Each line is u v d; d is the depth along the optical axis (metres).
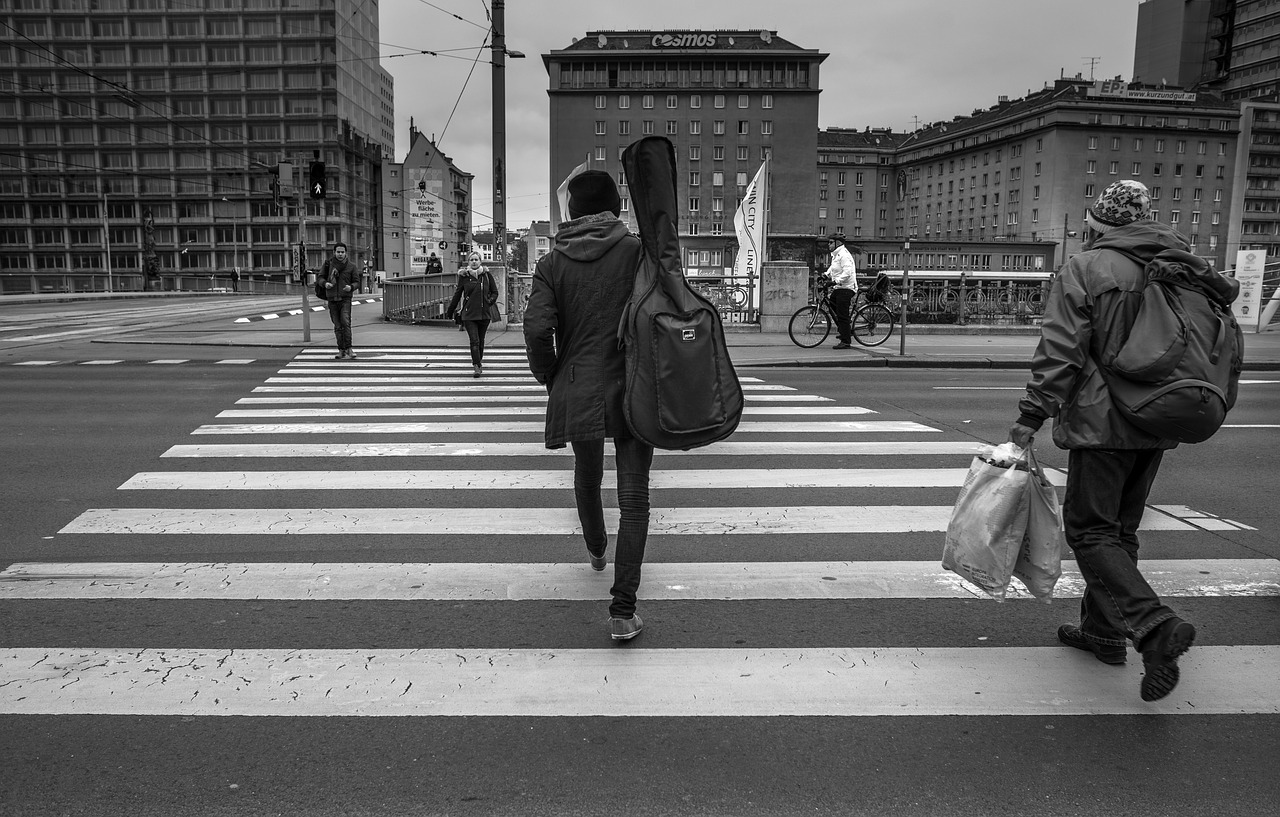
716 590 4.16
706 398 3.44
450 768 2.66
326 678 3.22
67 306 32.88
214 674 3.25
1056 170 102.62
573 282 3.57
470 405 9.73
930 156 126.12
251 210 109.44
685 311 3.45
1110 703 3.09
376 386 11.27
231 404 9.73
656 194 3.46
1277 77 131.62
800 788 2.57
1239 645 3.56
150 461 6.83
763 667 3.35
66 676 3.22
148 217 92.94
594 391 3.53
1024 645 3.57
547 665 3.35
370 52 123.06
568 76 96.00
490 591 4.12
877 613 3.90
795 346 16.64
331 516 5.34
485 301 12.10
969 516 3.35
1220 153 105.75
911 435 8.05
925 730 2.90
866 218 133.00
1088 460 3.13
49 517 5.27
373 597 4.04
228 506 5.55
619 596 3.53
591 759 2.71
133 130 108.44
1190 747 2.81
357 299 42.28
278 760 2.69
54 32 106.44
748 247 21.03
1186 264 3.02
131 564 4.45
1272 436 8.20
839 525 5.21
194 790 2.54
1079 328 3.05
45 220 110.19
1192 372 2.91
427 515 5.38
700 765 2.69
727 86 95.38
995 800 2.52
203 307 32.25
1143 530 5.16
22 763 2.67
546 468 6.69
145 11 106.06
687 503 5.68
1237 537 5.02
